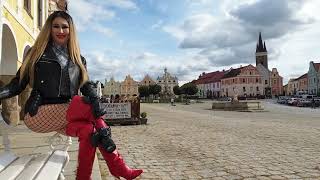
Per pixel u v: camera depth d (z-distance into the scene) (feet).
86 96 10.79
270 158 28.60
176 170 23.99
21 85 10.89
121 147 35.32
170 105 228.63
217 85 437.99
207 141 40.14
